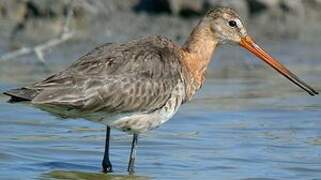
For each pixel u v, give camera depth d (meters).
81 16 26.67
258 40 26.38
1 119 18.17
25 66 22.86
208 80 22.27
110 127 14.98
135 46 14.81
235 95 20.70
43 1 26.64
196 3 27.78
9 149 15.99
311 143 16.86
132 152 14.93
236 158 15.84
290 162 15.59
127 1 28.23
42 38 25.34
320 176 14.76
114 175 14.84
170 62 14.91
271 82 22.16
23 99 13.67
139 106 14.45
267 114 19.08
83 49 24.58
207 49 15.68
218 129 17.89
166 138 17.17
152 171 15.04
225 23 15.84
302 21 28.50
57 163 15.39
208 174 14.85
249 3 28.44
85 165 15.36
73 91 13.95
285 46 25.75
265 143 16.84
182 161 15.64
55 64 23.06
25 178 14.42
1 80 21.11
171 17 27.73
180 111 19.23
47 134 17.25
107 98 14.15
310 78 22.12
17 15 26.73
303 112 19.27
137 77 14.41
